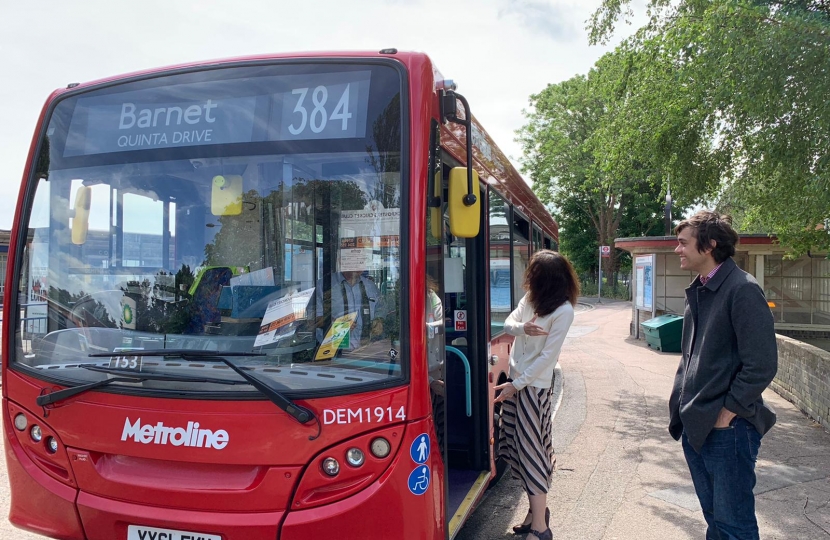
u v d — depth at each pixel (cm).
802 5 786
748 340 303
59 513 307
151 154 323
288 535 271
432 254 320
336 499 273
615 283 4594
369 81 302
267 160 308
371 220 293
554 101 4000
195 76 321
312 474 272
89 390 301
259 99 312
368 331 285
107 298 321
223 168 313
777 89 710
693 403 322
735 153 956
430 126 302
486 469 450
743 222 1152
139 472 291
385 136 296
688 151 966
